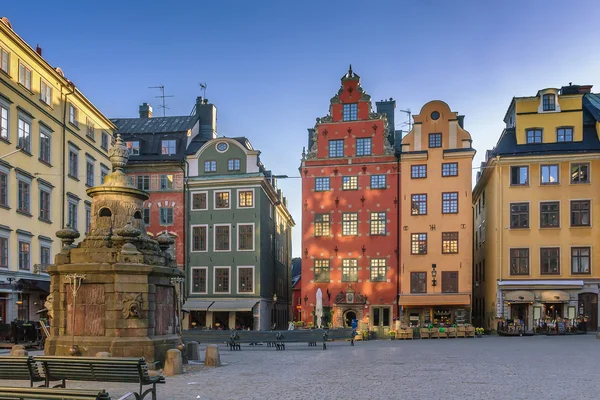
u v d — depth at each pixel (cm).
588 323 4150
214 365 1817
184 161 4856
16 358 1113
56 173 3853
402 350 2539
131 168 4906
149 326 1716
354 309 4534
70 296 1722
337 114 4728
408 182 4519
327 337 2867
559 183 4319
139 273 1700
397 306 4472
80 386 1377
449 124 4512
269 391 1261
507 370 1619
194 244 4781
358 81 4725
